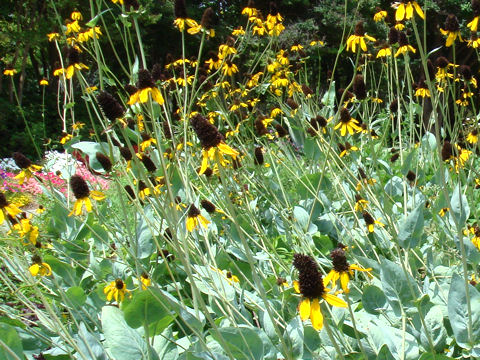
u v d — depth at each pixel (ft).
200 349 7.48
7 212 7.94
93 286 12.51
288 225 12.92
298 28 50.57
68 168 13.61
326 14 53.16
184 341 8.78
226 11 61.41
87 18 49.49
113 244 13.75
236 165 12.98
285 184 18.15
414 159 16.65
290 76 18.43
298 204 14.80
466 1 46.75
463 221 8.82
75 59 9.57
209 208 11.43
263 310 8.62
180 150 12.00
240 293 9.64
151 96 7.22
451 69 19.35
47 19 56.85
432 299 8.95
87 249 12.35
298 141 17.26
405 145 22.29
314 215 12.91
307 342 7.42
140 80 7.12
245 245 6.00
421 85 15.35
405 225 8.84
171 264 11.41
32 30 53.72
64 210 12.68
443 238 12.32
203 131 6.24
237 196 13.23
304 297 5.17
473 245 8.93
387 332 7.38
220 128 15.51
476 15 8.91
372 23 51.49
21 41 54.65
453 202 8.92
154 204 9.93
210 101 16.58
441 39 49.65
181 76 17.48
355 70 11.46
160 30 64.54
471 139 13.52
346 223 12.66
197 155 13.74
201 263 10.61
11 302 11.97
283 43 41.57
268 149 14.43
